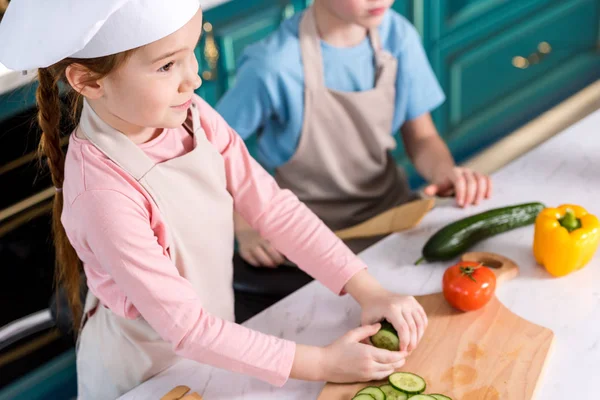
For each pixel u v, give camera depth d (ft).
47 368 6.83
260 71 5.60
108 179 3.34
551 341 3.57
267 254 5.44
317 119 5.85
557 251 3.95
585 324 3.74
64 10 2.79
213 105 7.43
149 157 3.53
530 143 10.77
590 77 11.34
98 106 3.39
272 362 3.46
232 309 4.28
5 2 5.69
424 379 3.41
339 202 6.19
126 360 4.00
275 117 5.95
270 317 3.96
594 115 5.54
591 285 4.00
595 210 4.52
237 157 4.10
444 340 3.64
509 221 4.37
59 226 3.89
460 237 4.24
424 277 4.18
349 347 3.49
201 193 3.76
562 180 4.86
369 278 3.93
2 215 6.10
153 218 3.55
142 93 3.07
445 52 9.06
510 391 3.31
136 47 2.94
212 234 3.91
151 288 3.39
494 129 10.25
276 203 4.14
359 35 5.74
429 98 6.23
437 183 5.22
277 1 7.49
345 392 3.42
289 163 6.07
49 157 3.64
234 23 7.20
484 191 4.79
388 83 5.91
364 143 6.04
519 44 9.96
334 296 4.09
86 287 5.12
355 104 5.80
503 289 4.02
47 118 3.52
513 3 9.55
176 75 3.11
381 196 6.24
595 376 3.43
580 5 10.56
